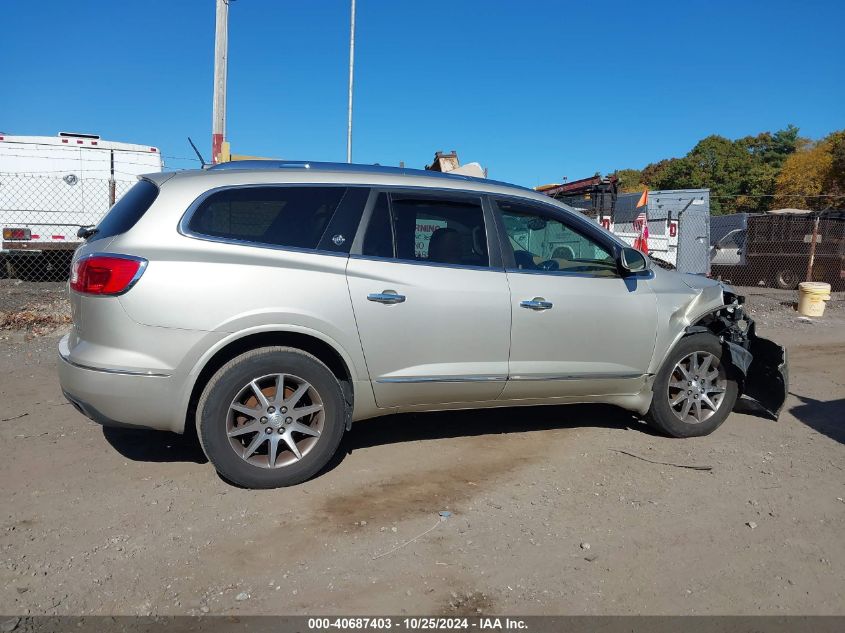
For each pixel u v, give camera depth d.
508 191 4.67
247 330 3.79
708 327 5.56
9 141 13.95
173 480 4.11
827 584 3.15
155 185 3.93
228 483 4.09
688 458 4.73
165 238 3.74
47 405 5.61
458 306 4.27
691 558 3.35
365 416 4.25
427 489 4.09
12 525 3.51
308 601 2.91
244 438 3.98
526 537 3.52
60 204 14.36
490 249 4.48
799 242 20.47
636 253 4.80
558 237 4.79
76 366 3.71
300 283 3.89
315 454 4.03
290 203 4.05
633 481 4.29
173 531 3.48
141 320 3.64
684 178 57.94
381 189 4.27
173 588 2.98
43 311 9.43
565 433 5.22
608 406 6.00
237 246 3.84
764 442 5.14
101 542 3.36
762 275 21.38
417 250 4.29
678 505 3.95
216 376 3.80
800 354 9.27
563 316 4.57
